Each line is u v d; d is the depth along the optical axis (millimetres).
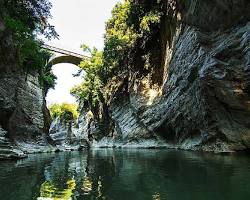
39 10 32844
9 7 29812
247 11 20547
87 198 7371
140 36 41812
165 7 36188
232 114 20234
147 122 37625
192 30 27234
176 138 32000
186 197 7289
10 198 7406
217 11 23406
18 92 27906
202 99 23016
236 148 20125
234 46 20156
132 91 44688
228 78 19719
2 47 23344
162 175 10844
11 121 25188
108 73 57500
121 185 9039
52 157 21047
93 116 68938
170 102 31391
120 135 50188
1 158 17375
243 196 7227
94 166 14727
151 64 40969
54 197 7492
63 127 87062
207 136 22969
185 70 27578
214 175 10367
